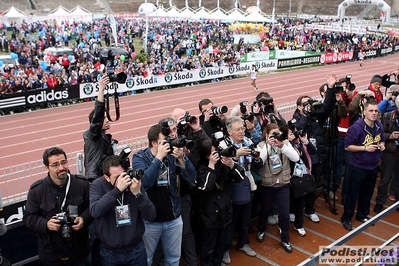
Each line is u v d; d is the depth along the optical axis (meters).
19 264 5.38
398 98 7.25
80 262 4.63
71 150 14.55
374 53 42.62
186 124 5.36
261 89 26.27
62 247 4.37
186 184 5.00
